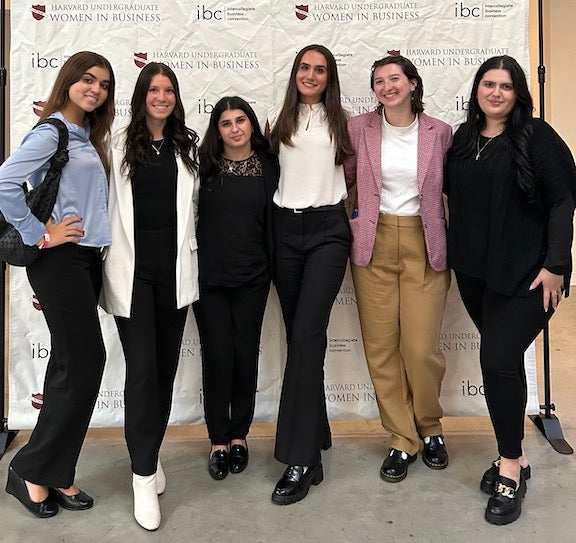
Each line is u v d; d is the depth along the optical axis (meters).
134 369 1.98
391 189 2.21
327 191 2.18
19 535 1.95
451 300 2.64
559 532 1.95
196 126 2.57
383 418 2.40
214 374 2.29
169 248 2.01
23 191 1.72
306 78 2.16
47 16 2.49
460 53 2.55
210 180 2.19
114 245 1.94
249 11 2.52
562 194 1.88
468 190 2.04
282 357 2.66
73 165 1.82
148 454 1.99
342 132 2.20
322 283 2.15
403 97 2.10
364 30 2.53
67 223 1.81
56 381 1.94
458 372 2.67
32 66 2.51
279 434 2.16
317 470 2.25
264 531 1.97
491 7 2.53
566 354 3.71
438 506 2.11
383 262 2.26
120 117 2.54
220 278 2.19
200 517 2.05
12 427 2.60
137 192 1.96
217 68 2.54
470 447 2.55
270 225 2.24
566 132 5.33
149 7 2.51
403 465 2.30
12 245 1.76
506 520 1.99
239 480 2.30
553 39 5.21
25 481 2.05
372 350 2.37
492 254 1.95
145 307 2.00
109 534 1.96
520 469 2.12
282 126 2.18
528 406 2.67
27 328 2.59
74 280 1.85
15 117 2.52
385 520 2.03
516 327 1.95
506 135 1.96
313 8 2.52
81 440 2.02
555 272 1.86
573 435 2.65
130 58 2.52
